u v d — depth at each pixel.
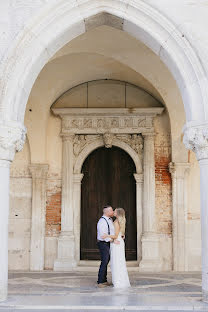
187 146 7.02
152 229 11.44
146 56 10.03
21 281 9.20
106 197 12.09
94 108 11.62
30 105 11.65
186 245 11.39
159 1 7.11
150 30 7.09
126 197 12.05
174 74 7.29
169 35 7.04
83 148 11.90
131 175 12.11
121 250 8.52
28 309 6.20
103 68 11.37
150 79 10.67
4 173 6.75
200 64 6.92
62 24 7.09
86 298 6.95
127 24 7.33
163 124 11.89
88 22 7.37
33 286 8.45
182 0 7.09
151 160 11.65
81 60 10.89
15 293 7.50
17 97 6.86
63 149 11.81
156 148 11.84
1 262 6.58
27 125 11.67
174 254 11.36
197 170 11.80
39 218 11.56
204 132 6.70
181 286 8.49
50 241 11.62
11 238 11.59
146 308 6.22
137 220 11.70
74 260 11.34
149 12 7.06
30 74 7.02
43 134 11.71
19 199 11.74
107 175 12.15
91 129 11.74
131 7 7.11
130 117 11.75
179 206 11.48
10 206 11.70
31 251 11.45
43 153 11.70
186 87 6.97
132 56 10.12
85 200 12.09
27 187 11.77
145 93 12.07
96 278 9.69
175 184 11.55
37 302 6.52
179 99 11.18
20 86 6.88
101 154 12.23
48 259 11.55
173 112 11.40
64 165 11.74
